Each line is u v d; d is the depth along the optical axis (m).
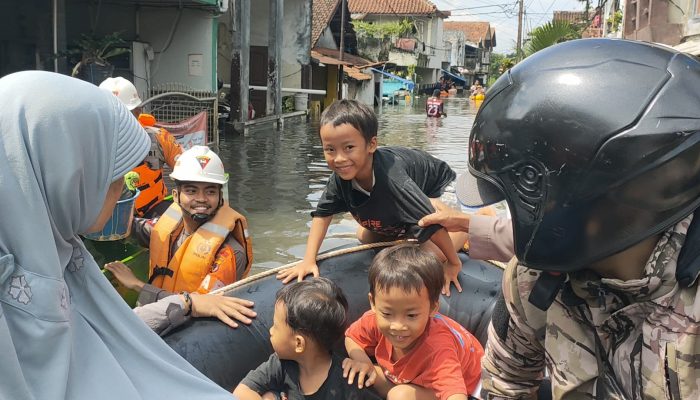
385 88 32.03
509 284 1.41
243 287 2.66
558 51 1.20
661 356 1.13
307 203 6.46
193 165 2.99
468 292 2.75
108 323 1.24
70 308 1.15
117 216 3.30
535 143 1.13
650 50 1.15
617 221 1.09
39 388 1.05
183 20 10.52
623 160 1.06
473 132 1.29
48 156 1.07
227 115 12.90
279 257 4.64
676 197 1.07
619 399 1.21
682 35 7.58
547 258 1.16
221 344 2.35
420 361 2.17
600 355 1.23
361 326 2.39
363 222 2.88
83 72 8.66
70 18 9.55
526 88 1.17
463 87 50.88
